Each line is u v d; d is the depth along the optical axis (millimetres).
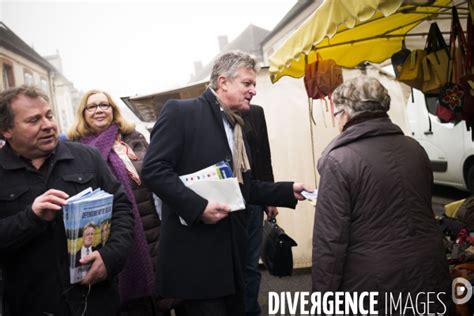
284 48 2559
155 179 1503
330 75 2912
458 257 2238
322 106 3836
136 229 2168
